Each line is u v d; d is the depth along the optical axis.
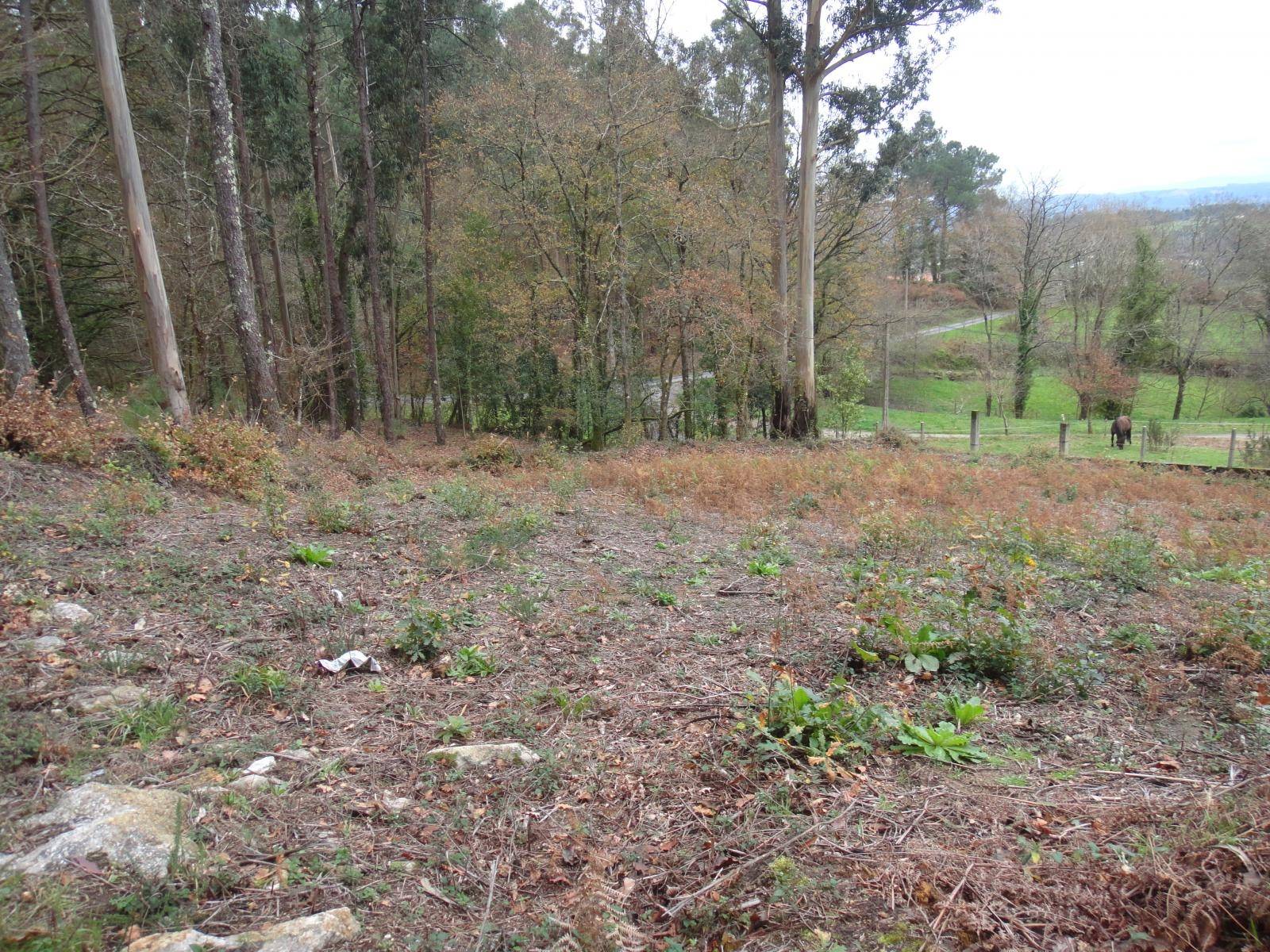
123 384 20.61
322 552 6.54
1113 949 2.32
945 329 49.38
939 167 52.16
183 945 2.27
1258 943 2.23
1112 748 3.84
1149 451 22.42
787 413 22.80
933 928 2.44
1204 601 6.25
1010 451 21.84
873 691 4.47
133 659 4.20
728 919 2.56
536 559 7.55
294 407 21.16
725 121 26.91
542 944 2.48
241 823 2.95
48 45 14.36
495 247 25.20
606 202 22.17
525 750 3.71
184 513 7.45
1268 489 13.90
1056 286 41.53
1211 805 2.91
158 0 17.36
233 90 20.20
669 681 4.66
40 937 2.19
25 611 4.57
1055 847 2.88
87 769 3.21
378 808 3.21
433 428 33.34
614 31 20.34
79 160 14.86
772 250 23.92
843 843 2.92
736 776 3.46
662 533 9.37
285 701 4.06
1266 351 35.09
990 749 3.83
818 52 20.33
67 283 18.20
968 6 19.62
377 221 26.80
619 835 3.10
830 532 9.55
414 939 2.46
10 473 7.12
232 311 20.73
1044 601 6.16
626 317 22.89
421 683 4.52
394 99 23.53
